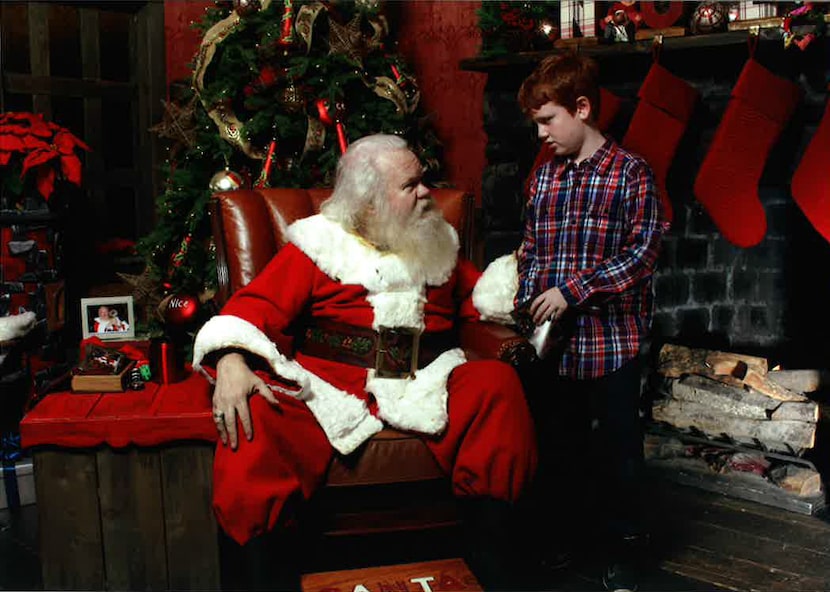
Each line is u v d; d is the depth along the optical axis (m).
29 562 2.48
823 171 2.72
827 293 3.43
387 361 2.25
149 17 4.36
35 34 4.03
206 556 2.26
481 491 2.15
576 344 2.24
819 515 2.84
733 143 2.88
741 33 2.81
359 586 1.97
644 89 2.94
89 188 4.25
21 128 3.08
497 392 2.17
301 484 2.10
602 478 2.27
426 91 4.24
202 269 3.36
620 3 3.16
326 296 2.31
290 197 2.63
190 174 3.38
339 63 3.35
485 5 3.43
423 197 2.38
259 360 2.16
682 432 3.25
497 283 2.46
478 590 1.98
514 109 3.45
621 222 2.21
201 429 2.18
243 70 3.36
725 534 2.69
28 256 3.11
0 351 2.83
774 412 2.99
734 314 3.55
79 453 2.19
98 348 2.46
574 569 2.42
